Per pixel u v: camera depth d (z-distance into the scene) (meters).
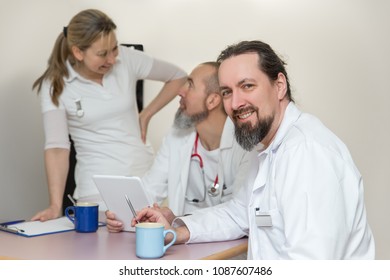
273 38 3.21
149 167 2.63
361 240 1.36
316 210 1.23
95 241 1.61
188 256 1.46
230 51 1.48
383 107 2.99
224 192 2.04
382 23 2.98
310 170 1.27
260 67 1.43
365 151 3.03
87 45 2.20
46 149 2.29
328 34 3.08
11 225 1.82
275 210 1.39
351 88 3.05
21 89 2.86
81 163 2.49
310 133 1.36
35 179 2.98
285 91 1.48
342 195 1.26
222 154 2.02
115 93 2.45
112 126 2.45
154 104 2.78
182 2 3.43
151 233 1.41
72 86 2.36
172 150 2.17
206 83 2.02
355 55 3.03
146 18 3.52
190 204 2.15
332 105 3.09
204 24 3.39
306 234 1.21
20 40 2.83
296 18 3.15
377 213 3.01
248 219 1.60
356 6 3.02
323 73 3.10
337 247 1.22
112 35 2.24
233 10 3.30
